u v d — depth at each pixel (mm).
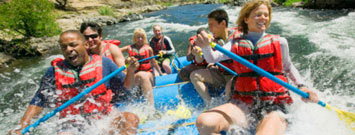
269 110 1944
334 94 3287
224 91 2826
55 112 2033
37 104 2070
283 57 2045
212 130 1759
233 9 16219
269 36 2014
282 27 8594
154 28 4406
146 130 2303
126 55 6770
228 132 1981
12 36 9102
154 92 2961
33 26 9266
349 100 3037
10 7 8945
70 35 2043
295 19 9914
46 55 7988
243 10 2031
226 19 2844
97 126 2135
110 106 2279
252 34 2045
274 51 1970
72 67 2162
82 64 2188
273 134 1749
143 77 2738
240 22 2100
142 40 3861
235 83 2088
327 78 3959
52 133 2250
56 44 9102
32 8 9188
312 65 4633
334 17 9344
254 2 1955
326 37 6551
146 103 2793
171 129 2307
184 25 11805
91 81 2170
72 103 2076
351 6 11070
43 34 9547
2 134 2805
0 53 7316
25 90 4664
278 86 1951
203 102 2848
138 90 2828
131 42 9062
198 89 2762
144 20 15023
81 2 18578
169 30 10695
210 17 2832
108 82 2293
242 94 2016
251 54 1988
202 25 11391
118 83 2418
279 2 15414
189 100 2895
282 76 2025
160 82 3260
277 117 1870
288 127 2025
